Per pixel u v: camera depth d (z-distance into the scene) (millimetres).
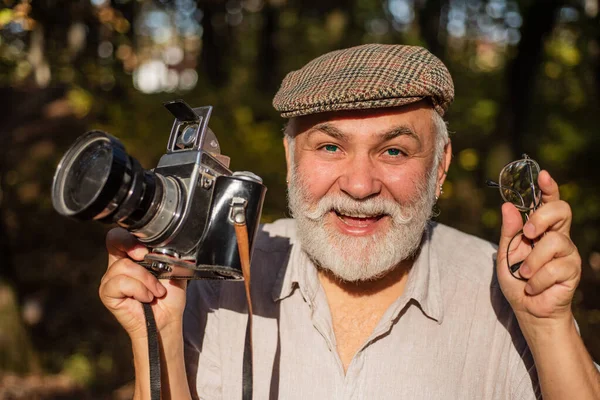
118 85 6074
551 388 1514
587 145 8594
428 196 1780
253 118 7648
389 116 1666
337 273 1737
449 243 1941
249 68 10336
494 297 1773
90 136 1378
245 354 1567
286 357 1776
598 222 7355
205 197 1482
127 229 1454
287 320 1811
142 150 6102
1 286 5430
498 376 1725
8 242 5566
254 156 6391
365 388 1705
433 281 1784
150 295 1580
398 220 1722
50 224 6676
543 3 6707
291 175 1867
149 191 1407
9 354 5301
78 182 1364
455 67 10117
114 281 1568
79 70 4957
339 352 1780
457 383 1713
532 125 8945
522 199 1523
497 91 9844
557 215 1438
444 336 1737
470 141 8758
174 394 1658
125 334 6113
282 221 2059
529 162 1513
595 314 5785
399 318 1753
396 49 1745
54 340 5879
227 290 1883
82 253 6746
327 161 1732
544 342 1503
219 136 6684
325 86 1660
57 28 4328
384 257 1717
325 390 1726
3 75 4496
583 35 7648
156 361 1560
